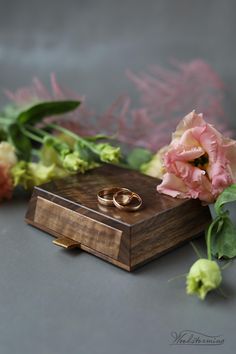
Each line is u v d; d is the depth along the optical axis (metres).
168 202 0.48
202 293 0.41
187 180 0.48
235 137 0.70
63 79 0.89
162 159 0.49
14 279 0.45
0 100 0.82
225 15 0.92
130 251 0.44
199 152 0.47
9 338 0.39
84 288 0.44
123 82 0.87
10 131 0.60
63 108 0.62
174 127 0.67
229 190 0.46
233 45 0.91
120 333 0.39
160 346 0.38
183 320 0.41
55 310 0.41
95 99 0.84
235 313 0.41
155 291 0.43
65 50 0.97
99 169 0.55
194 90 0.73
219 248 0.47
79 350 0.38
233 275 0.45
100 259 0.47
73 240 0.48
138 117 0.66
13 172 0.55
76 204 0.48
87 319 0.41
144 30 0.97
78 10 1.00
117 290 0.43
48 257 0.47
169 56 0.92
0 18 1.04
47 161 0.57
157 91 0.72
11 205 0.56
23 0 1.03
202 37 0.93
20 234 0.50
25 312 0.41
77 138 0.56
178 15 0.95
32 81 0.89
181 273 0.45
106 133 0.65
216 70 0.87
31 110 0.60
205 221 0.50
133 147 0.65
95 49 0.97
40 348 0.38
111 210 0.47
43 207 0.50
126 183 0.51
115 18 0.98
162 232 0.46
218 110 0.72
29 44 1.00
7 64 0.95
